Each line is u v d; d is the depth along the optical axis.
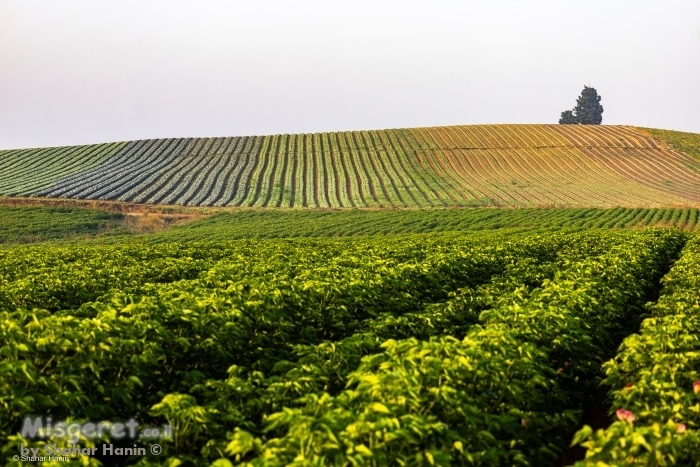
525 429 7.39
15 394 6.52
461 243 28.03
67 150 105.94
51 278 15.40
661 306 13.73
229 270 15.99
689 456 6.01
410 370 6.96
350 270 15.25
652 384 7.79
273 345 10.24
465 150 102.50
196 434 6.89
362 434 5.78
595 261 18.64
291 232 53.94
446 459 5.62
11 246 48.62
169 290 12.49
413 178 89.06
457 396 6.70
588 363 10.15
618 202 73.81
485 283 17.50
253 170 93.12
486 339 8.47
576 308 11.96
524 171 91.94
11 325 7.71
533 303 11.38
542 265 19.78
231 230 55.44
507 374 7.70
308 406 6.49
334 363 8.75
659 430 6.00
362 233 53.91
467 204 74.19
